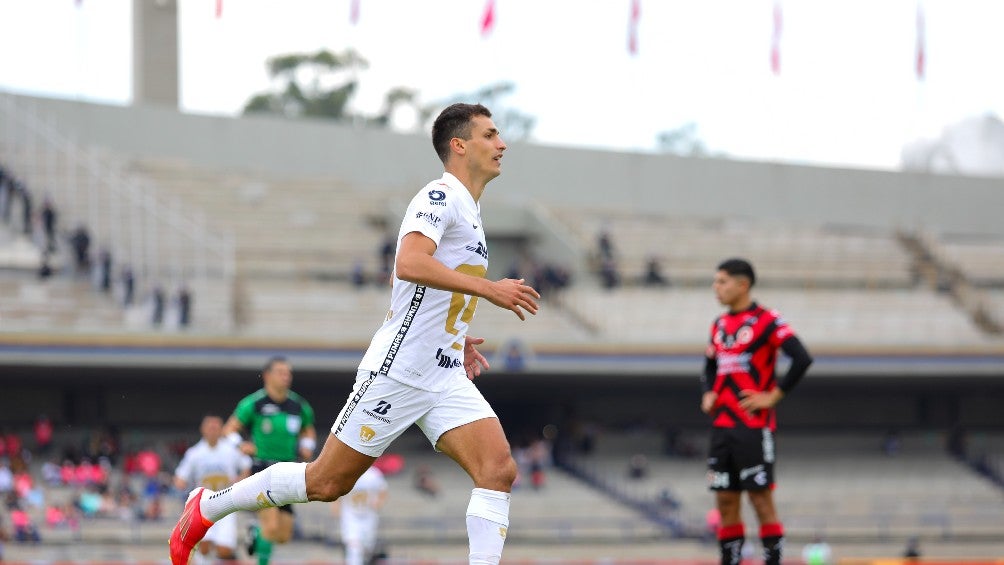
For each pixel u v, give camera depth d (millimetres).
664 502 121938
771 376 33719
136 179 143500
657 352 131000
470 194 22703
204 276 130125
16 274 118875
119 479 109750
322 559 96312
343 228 148875
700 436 152000
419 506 116062
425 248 21344
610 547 111625
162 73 165500
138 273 123625
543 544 112250
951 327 149375
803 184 178125
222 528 49719
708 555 109562
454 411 22453
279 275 138375
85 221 128625
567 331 135375
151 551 93875
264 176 156000
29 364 109500
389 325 22469
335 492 22953
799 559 111562
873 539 122000
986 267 168750
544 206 164500
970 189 184250
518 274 143625
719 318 34562
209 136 156250
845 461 147250
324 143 161250
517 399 150875
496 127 22891
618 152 171125
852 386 153250
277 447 44406
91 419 129125
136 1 166000
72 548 92188
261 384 130000
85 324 114000
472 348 24484
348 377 127375
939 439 157750
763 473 33312
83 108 149875
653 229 164875
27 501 99562
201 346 114875
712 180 174625
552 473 132875
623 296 146250
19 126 141125
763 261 160375
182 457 120062
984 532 125375
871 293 156875
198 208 144625
